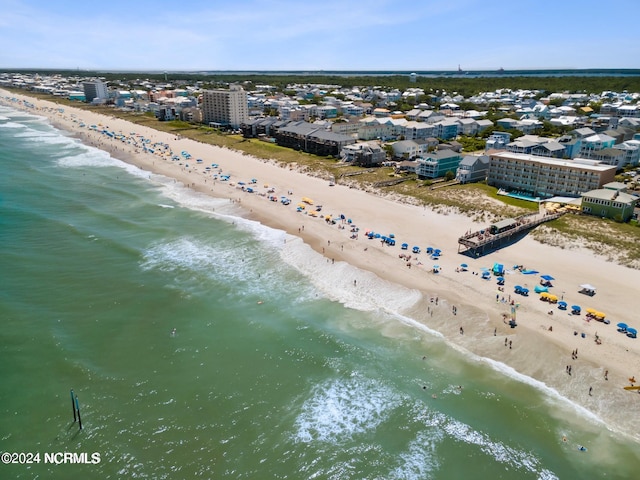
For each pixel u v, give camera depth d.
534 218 97.00
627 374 52.16
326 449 44.09
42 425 45.56
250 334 61.12
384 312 66.31
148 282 73.31
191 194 121.12
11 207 104.44
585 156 144.88
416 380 52.94
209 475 41.09
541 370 53.66
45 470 40.78
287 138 183.12
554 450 43.97
